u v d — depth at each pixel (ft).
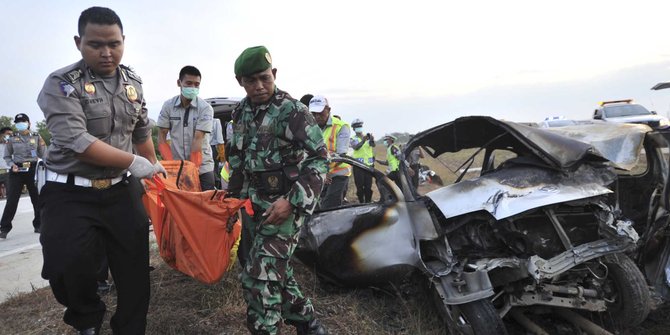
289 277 8.43
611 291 10.03
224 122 26.16
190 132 13.56
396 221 10.86
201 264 8.13
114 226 8.04
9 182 20.92
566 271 9.79
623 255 10.02
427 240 10.27
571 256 9.08
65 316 8.26
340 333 10.12
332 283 12.30
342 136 17.74
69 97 7.11
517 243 10.02
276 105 7.84
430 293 10.88
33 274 14.79
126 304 8.52
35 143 21.65
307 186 7.45
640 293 9.64
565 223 10.23
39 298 12.02
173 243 8.62
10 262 16.47
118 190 8.00
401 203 11.00
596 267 9.67
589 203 9.80
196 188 11.17
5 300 12.17
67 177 7.52
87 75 7.46
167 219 8.66
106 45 7.30
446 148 12.89
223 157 15.99
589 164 10.37
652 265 10.46
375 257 10.91
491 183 10.10
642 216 12.16
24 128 21.27
